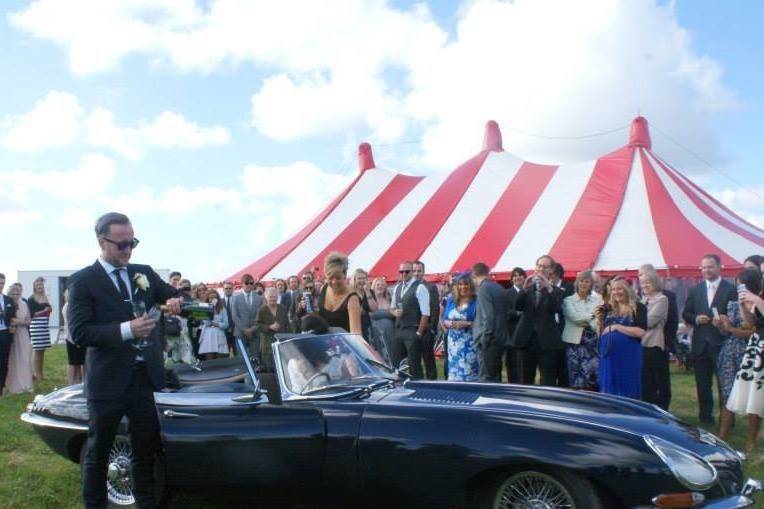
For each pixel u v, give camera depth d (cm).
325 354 452
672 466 328
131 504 457
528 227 1477
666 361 689
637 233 1355
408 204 1753
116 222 389
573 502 335
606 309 633
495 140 1891
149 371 399
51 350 1784
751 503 347
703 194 1656
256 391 408
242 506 471
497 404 390
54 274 2527
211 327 1062
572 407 398
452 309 774
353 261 1608
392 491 370
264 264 1806
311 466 388
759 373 564
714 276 701
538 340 701
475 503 361
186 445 414
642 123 1617
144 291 405
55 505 479
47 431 483
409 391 430
